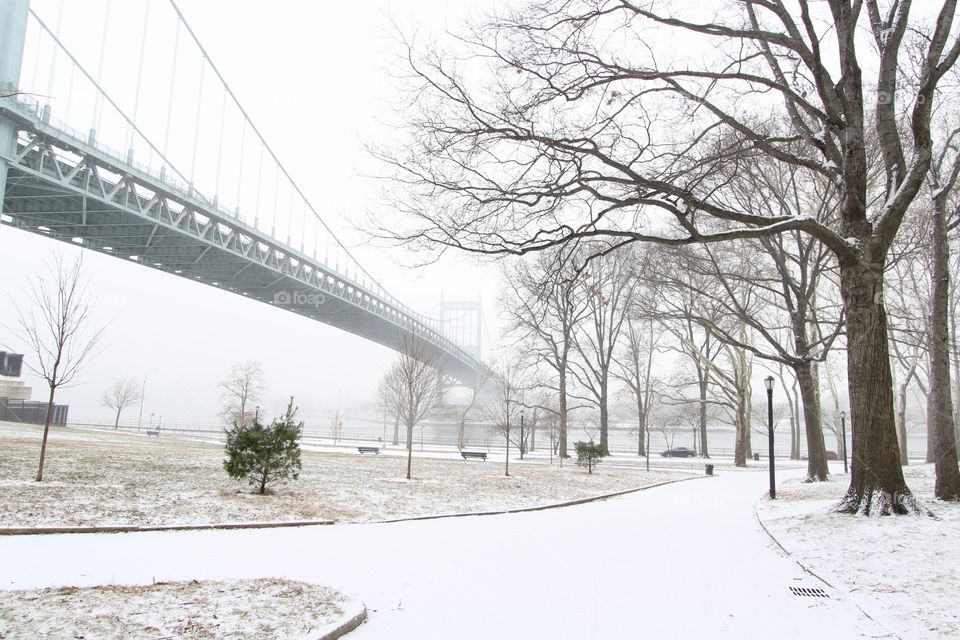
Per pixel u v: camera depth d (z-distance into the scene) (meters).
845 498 10.94
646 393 46.09
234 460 12.40
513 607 5.62
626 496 17.88
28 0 31.39
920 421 58.31
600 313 41.59
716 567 7.54
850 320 10.95
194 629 4.38
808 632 5.03
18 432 27.30
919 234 17.44
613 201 11.09
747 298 30.00
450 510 12.52
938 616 5.32
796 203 20.19
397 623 5.07
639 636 4.91
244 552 7.48
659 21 10.75
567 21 10.68
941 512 10.48
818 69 10.73
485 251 11.50
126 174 37.75
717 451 67.44
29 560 6.43
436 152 11.13
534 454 46.03
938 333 12.52
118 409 70.00
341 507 11.75
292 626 4.61
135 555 6.97
